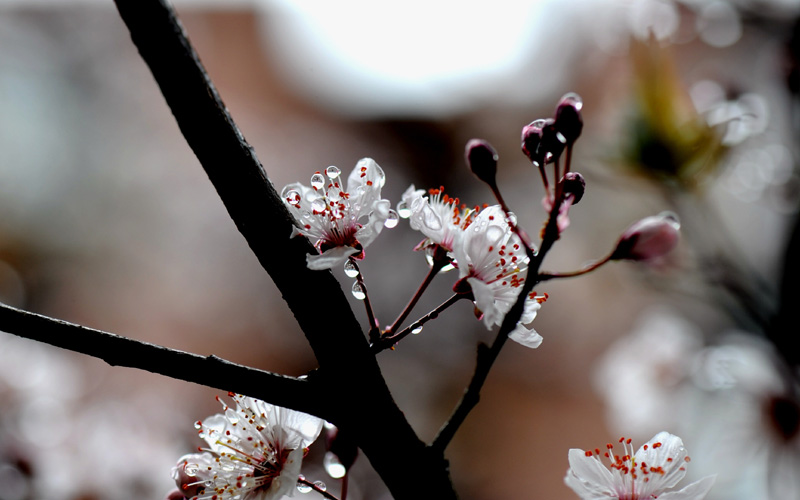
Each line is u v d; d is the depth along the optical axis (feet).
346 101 5.85
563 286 4.85
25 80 4.86
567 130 1.33
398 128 5.71
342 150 5.61
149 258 4.83
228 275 4.91
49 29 5.09
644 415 2.36
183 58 1.32
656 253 1.35
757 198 1.95
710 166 1.65
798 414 1.96
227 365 1.30
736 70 2.03
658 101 1.64
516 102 5.18
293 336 4.83
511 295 1.36
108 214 4.83
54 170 4.79
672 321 2.44
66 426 1.90
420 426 4.39
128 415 1.99
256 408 1.36
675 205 1.69
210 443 1.36
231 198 1.32
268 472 1.35
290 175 5.34
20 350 2.07
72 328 1.28
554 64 4.56
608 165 1.68
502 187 5.09
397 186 5.39
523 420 4.64
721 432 2.08
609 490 1.35
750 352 2.06
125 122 5.10
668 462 1.35
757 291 1.77
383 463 1.32
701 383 2.22
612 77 2.00
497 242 1.36
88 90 5.07
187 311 4.79
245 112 5.63
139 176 4.98
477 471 4.27
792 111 1.87
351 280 4.62
